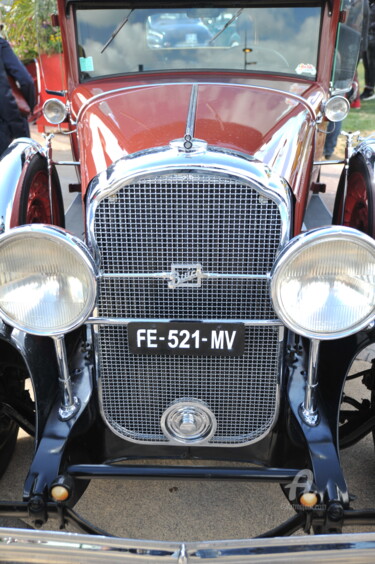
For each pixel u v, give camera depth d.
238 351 1.90
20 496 2.50
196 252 1.82
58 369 2.11
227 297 1.89
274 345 1.95
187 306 1.91
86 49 3.00
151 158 1.76
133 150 1.97
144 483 2.60
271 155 1.94
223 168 1.70
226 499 2.50
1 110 4.91
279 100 2.41
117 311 1.93
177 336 1.89
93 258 1.82
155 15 2.89
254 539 1.59
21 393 2.53
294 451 2.07
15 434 2.65
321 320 1.68
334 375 2.08
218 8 2.84
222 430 2.11
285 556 1.56
